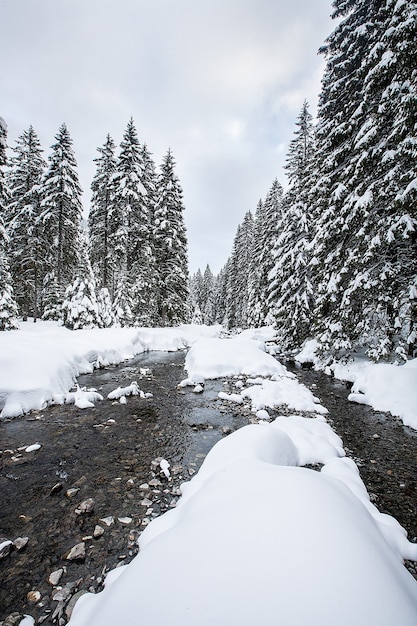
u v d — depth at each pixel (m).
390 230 9.91
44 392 8.59
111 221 26.38
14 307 19.81
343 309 12.20
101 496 4.61
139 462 5.68
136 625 1.74
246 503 2.74
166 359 17.56
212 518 2.63
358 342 12.11
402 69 9.26
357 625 1.62
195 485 4.17
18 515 4.17
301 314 18.34
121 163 25.14
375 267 10.98
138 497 4.60
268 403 9.21
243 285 46.22
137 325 26.02
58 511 4.25
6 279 20.11
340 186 12.73
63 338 14.08
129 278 26.31
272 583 1.87
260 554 2.10
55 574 3.22
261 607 1.72
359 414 8.62
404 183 9.79
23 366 8.84
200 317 63.09
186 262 32.00
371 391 9.80
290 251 18.98
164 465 5.46
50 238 25.92
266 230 32.50
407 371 9.52
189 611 1.76
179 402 9.34
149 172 30.62
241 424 7.63
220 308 70.56
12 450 6.02
